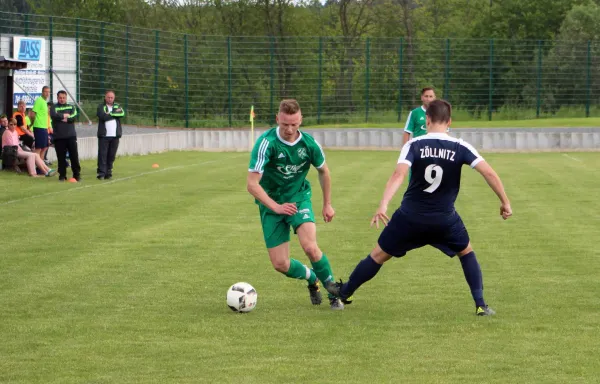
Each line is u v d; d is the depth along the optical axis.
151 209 26.14
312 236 13.05
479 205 27.58
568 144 64.31
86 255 18.22
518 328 12.05
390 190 11.88
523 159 52.66
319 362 10.44
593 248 19.27
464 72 80.88
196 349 11.05
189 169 42.50
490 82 80.81
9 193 30.14
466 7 123.25
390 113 80.06
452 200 12.24
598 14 99.44
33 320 12.62
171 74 72.81
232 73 76.12
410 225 12.25
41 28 62.88
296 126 12.59
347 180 36.88
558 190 32.47
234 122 76.50
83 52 64.94
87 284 15.25
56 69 60.53
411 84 79.94
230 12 107.25
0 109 38.62
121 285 15.19
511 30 112.56
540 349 10.97
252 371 10.08
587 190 32.47
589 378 9.77
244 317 12.84
